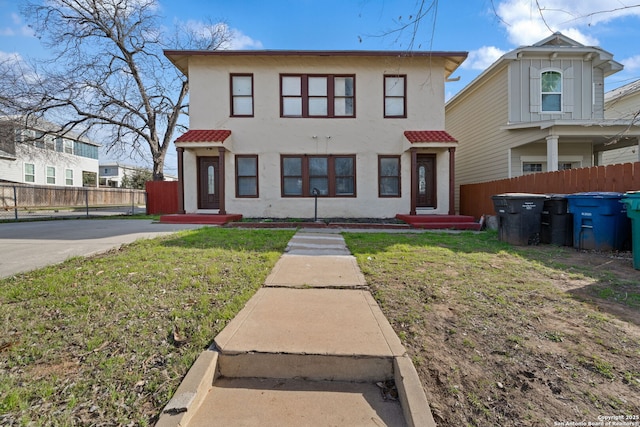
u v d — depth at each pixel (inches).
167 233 308.3
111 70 693.3
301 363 88.5
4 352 90.7
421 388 77.9
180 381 80.7
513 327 108.2
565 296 135.5
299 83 464.4
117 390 77.4
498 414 72.0
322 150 465.4
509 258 205.6
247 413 74.2
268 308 121.6
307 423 71.3
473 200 487.5
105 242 252.8
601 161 594.9
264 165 463.2
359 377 88.0
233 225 401.1
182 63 476.4
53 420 67.8
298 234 317.4
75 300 125.7
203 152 462.9
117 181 1935.3
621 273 171.0
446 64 478.6
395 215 467.8
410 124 466.6
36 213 716.0
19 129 661.3
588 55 478.9
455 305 126.3
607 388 78.7
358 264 191.0
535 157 494.0
